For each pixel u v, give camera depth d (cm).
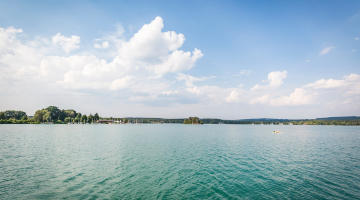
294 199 1738
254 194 1845
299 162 3200
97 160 3172
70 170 2564
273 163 3116
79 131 10969
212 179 2277
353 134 10850
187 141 6356
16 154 3603
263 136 9069
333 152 4234
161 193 1838
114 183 2091
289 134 10794
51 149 4225
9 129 11469
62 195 1752
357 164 3080
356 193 1886
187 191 1900
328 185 2103
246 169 2734
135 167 2758
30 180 2148
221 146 5109
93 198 1697
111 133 9919
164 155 3669
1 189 1872
